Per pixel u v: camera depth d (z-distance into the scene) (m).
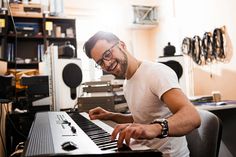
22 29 3.55
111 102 1.86
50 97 1.83
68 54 2.07
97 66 1.09
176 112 0.76
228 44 3.04
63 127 0.90
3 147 2.02
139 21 4.48
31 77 2.04
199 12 3.52
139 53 4.80
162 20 4.50
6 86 1.42
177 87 0.86
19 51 3.71
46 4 3.66
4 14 3.38
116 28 4.63
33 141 0.67
